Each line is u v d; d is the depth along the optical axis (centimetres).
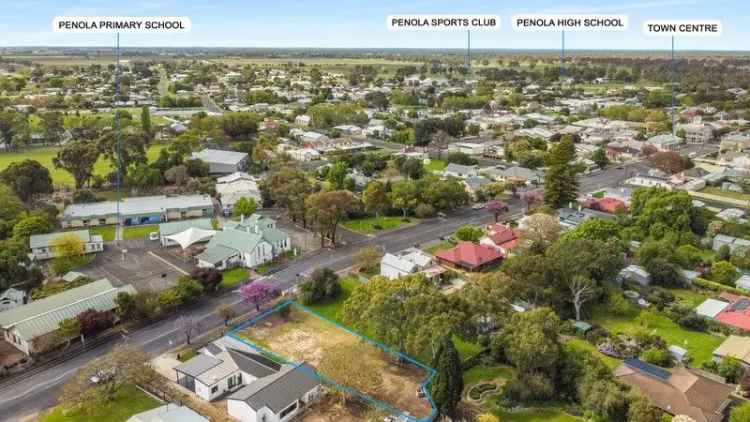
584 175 17500
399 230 12662
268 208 14188
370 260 10288
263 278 10100
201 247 11212
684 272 9962
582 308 8881
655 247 10100
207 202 13788
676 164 16662
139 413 6188
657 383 6506
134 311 8338
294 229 12694
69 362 7419
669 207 11656
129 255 11094
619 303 8669
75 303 8238
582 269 8506
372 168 17425
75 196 13975
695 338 8056
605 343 7744
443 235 12281
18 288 9175
